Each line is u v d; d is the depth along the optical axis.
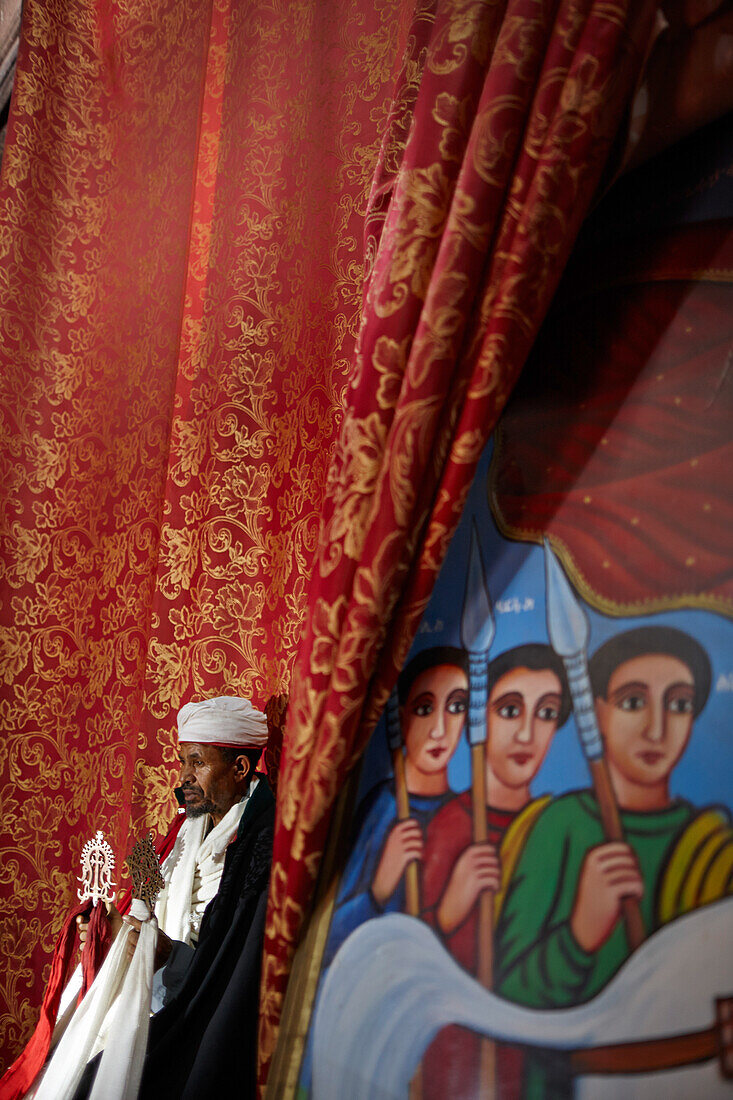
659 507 1.50
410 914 1.47
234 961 1.97
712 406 1.52
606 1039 1.21
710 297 1.59
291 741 1.66
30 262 3.97
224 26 4.09
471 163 1.64
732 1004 1.16
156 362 3.84
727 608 1.38
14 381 3.86
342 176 3.49
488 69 1.74
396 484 1.59
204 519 3.50
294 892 1.59
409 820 1.55
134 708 3.54
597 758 1.40
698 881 1.24
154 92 4.14
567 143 1.58
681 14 1.57
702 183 1.69
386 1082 1.35
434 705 1.62
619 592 1.48
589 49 1.58
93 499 3.87
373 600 1.58
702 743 1.32
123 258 4.05
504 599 1.61
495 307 1.61
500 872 1.41
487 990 1.33
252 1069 1.83
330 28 3.66
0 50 4.74
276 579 3.37
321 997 1.50
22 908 3.40
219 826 2.32
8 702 3.58
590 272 1.78
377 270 1.75
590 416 1.65
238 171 3.73
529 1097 1.23
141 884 2.15
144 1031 1.89
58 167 4.10
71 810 3.54
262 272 3.59
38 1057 2.06
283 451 3.45
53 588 3.73
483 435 1.60
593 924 1.29
